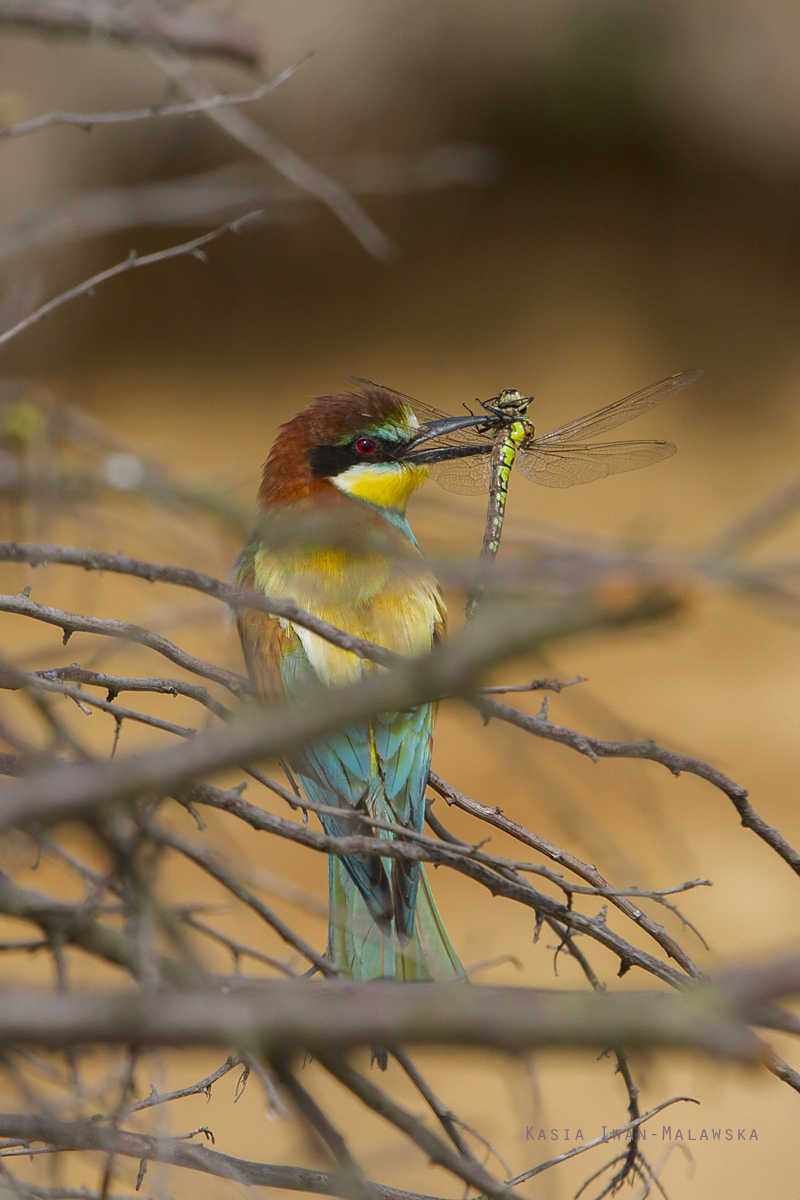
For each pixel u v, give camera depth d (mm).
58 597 14758
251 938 13414
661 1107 5773
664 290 36750
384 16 31000
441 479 10141
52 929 3689
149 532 5504
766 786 23141
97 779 2691
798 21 33406
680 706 25547
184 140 27984
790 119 34844
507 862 5375
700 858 20797
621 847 20125
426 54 31859
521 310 36469
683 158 35719
